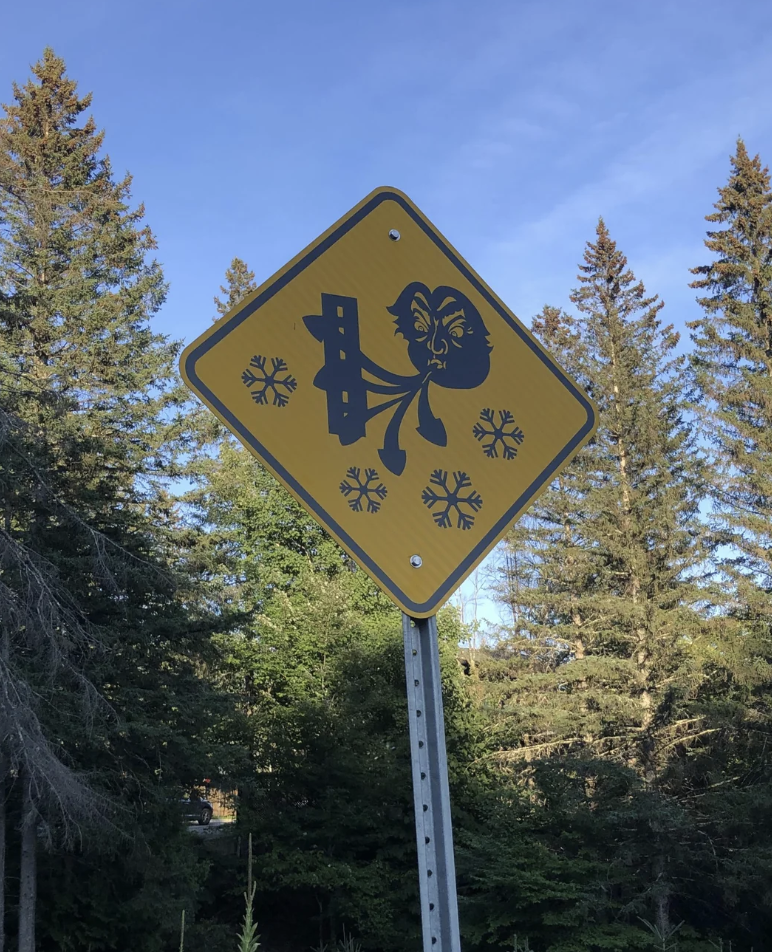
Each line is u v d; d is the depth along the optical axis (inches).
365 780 684.1
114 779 469.1
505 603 986.1
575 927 516.1
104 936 486.0
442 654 778.8
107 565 454.3
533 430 87.4
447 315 86.8
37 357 699.4
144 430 768.9
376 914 638.5
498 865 534.9
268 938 706.8
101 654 460.4
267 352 79.3
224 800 692.7
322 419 79.2
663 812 570.6
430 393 83.8
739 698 708.0
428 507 80.4
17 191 733.9
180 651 531.8
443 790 72.0
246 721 713.6
